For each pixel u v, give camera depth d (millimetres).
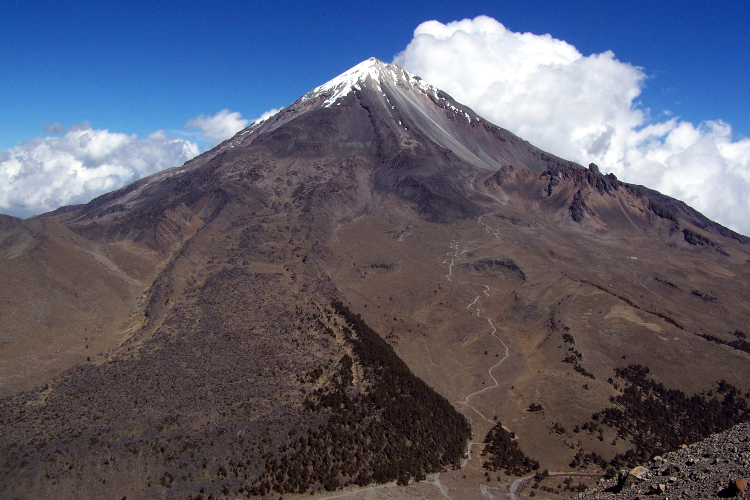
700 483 38500
